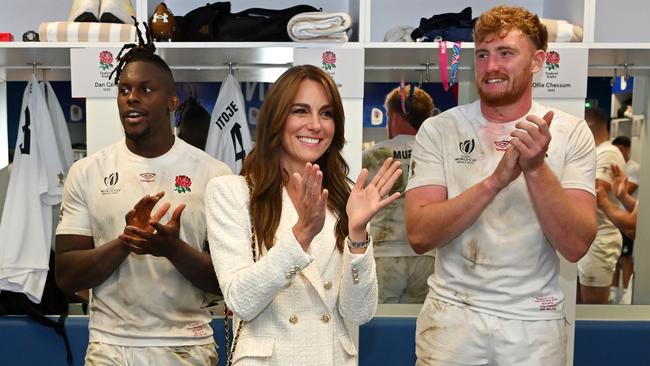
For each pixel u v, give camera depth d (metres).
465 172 1.84
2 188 3.26
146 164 2.02
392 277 3.26
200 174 2.05
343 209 1.47
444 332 1.80
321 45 2.61
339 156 1.51
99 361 1.91
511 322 1.74
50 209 2.83
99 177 2.01
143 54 2.06
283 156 1.45
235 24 2.73
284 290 1.37
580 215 1.68
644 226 3.29
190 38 2.75
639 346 2.95
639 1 3.02
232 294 1.29
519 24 1.75
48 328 2.85
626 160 3.27
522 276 1.75
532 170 1.62
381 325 2.94
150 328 1.93
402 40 2.87
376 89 3.26
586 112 3.28
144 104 1.98
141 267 1.93
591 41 2.63
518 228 1.75
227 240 1.37
